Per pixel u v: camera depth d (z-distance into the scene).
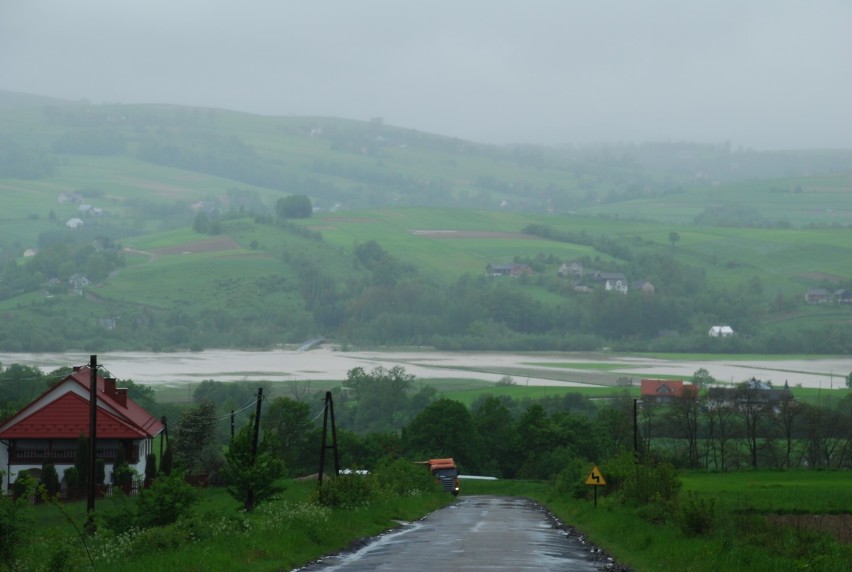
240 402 180.00
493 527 56.22
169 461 92.62
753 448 141.75
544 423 157.75
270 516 46.97
